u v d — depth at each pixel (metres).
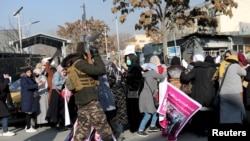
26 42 30.08
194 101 7.53
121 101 8.15
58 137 9.07
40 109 10.16
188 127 8.73
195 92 7.95
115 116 8.14
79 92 6.23
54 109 9.77
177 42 34.59
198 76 7.93
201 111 8.01
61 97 9.77
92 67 6.11
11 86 11.43
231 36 35.78
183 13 32.50
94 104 6.23
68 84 6.28
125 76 8.84
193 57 8.45
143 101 8.45
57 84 9.44
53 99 9.77
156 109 8.52
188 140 7.88
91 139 6.29
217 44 34.09
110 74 8.02
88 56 6.32
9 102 9.95
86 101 6.20
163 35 31.66
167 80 8.39
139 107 8.55
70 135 6.57
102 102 7.72
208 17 33.47
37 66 10.39
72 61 6.33
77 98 6.29
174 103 7.76
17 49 30.02
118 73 8.23
